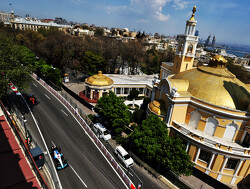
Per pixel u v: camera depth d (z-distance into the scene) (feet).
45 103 155.33
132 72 299.17
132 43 334.65
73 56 276.82
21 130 95.76
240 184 98.68
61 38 298.56
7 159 48.06
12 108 119.65
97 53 274.77
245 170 95.30
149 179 93.30
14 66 122.01
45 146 100.89
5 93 120.67
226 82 106.22
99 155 102.99
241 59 545.03
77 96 179.63
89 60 237.66
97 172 90.22
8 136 55.83
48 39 306.35
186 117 110.93
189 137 99.19
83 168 91.04
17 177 43.96
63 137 112.98
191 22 138.51
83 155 100.58
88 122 136.98
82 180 83.56
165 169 99.19
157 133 96.89
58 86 192.85
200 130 104.73
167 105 117.08
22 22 560.20
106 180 86.28
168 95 109.09
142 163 102.06
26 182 43.27
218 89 102.32
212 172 97.25
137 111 145.28
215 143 92.84
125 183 86.48
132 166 100.89
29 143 87.20
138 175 94.94
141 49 318.65
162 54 411.54
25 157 49.93
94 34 649.61
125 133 132.46
